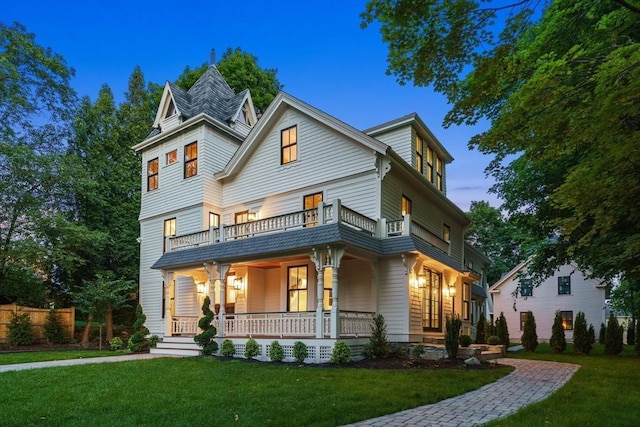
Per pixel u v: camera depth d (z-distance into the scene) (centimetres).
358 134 1452
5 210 1955
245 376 923
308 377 907
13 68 1894
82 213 2286
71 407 638
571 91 498
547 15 798
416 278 1409
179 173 1936
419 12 541
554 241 1516
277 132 1733
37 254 1864
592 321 2811
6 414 600
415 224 1441
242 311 1619
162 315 1889
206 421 554
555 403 662
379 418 578
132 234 2394
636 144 464
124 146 2623
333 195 1526
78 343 1977
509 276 3173
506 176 1614
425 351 1223
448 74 593
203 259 1480
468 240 4191
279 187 1684
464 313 2153
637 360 1377
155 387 793
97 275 1969
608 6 725
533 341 1838
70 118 2244
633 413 601
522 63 561
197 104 2020
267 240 1352
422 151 1759
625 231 984
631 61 443
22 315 1836
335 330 1181
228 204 1852
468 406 655
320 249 1241
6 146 1844
